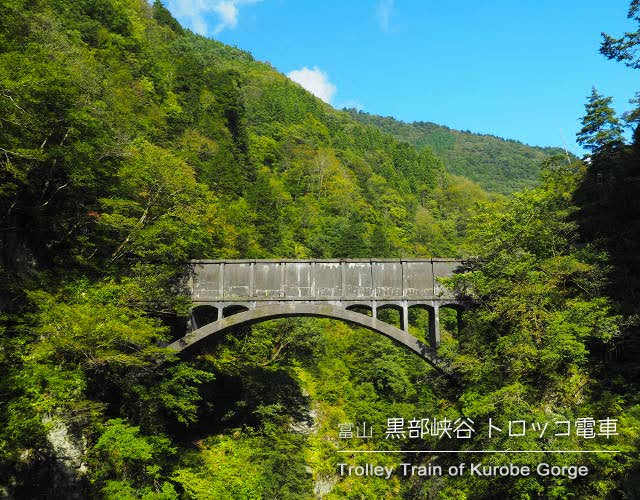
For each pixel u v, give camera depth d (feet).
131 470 64.44
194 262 87.76
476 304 85.40
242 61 530.27
